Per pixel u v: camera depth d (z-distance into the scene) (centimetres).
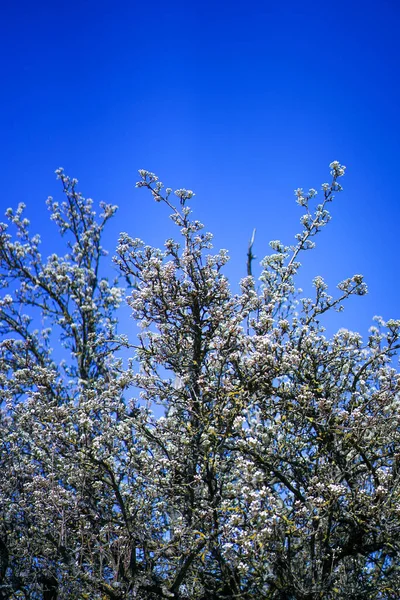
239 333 1102
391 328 1164
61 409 1084
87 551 1139
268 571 980
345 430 1040
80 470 1122
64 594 1049
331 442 1077
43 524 1100
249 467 898
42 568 1110
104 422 1164
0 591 1102
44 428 1152
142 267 1205
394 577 1088
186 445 1114
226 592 1064
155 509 1156
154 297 1159
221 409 1052
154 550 1101
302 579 1002
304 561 1055
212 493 1043
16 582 1109
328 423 1044
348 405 1148
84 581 1052
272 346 1032
